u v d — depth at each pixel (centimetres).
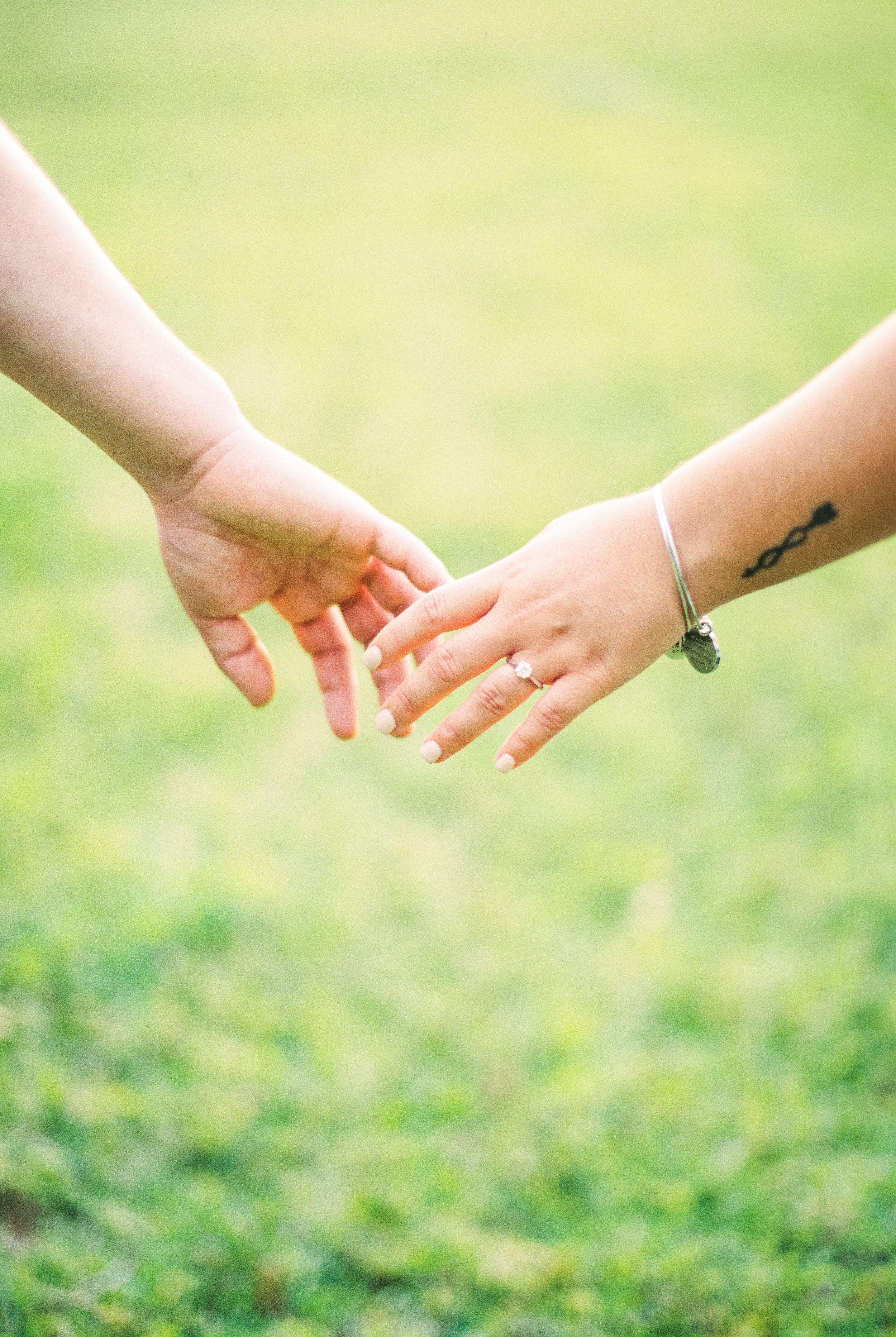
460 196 908
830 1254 163
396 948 225
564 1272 161
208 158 1034
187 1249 163
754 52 1567
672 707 306
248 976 214
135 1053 194
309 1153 180
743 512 106
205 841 254
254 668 145
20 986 201
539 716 118
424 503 421
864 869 241
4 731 286
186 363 121
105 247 755
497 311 648
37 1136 176
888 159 968
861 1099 188
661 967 219
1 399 504
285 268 727
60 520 399
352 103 1308
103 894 229
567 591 112
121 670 317
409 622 121
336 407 515
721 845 254
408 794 275
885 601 351
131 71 1498
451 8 2273
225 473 122
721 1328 153
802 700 307
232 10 2242
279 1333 153
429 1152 181
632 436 482
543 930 231
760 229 781
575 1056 200
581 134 1117
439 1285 161
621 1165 178
